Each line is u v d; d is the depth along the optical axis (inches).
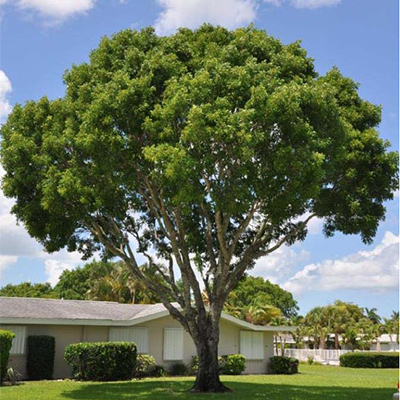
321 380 1000.9
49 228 697.0
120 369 939.3
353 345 2758.4
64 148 653.9
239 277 754.8
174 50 649.0
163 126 559.5
